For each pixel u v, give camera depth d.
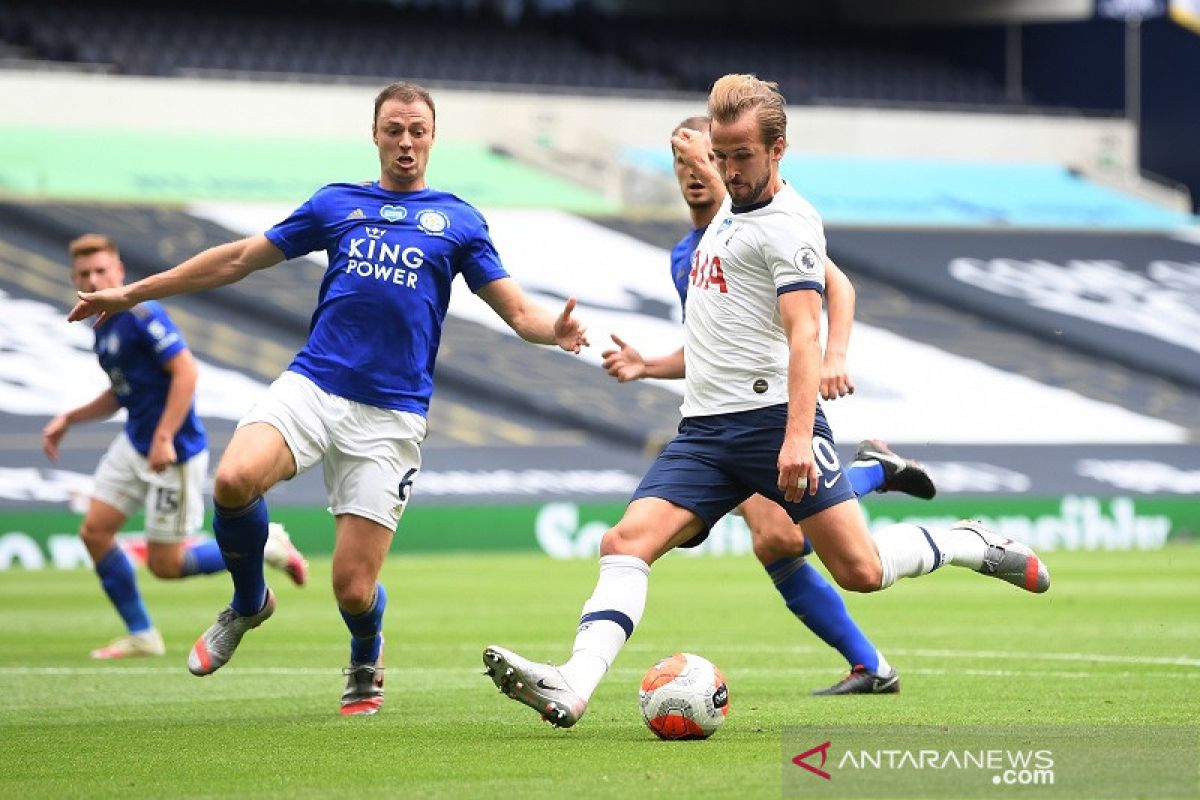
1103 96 124.38
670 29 129.38
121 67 107.62
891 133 116.94
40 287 87.50
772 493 21.80
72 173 97.38
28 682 30.67
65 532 69.75
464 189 104.38
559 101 111.38
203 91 104.38
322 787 18.19
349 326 23.72
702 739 21.50
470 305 96.62
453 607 49.69
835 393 23.31
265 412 23.36
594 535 77.94
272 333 89.12
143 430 35.22
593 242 101.56
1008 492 86.81
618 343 25.23
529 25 127.56
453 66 118.88
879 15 132.12
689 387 22.25
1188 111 122.06
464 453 83.12
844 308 23.98
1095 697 26.59
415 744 21.58
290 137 105.56
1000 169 118.69
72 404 80.62
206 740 22.30
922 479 25.89
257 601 24.64
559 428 86.56
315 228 24.11
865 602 51.06
